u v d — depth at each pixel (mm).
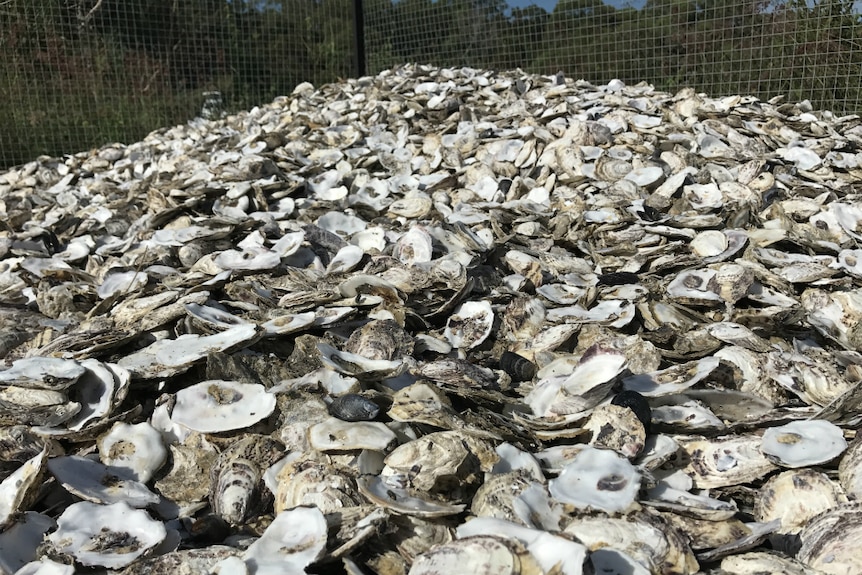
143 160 1863
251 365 642
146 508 515
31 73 2613
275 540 441
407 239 939
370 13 2994
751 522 487
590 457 502
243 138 1749
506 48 2760
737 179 1259
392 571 434
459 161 1416
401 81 2084
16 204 1486
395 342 686
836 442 530
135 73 2807
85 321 793
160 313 735
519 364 697
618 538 436
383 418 575
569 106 1631
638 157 1337
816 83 2039
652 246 1006
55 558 450
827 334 756
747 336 710
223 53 2971
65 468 524
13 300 933
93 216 1333
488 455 516
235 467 527
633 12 2484
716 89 2246
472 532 427
